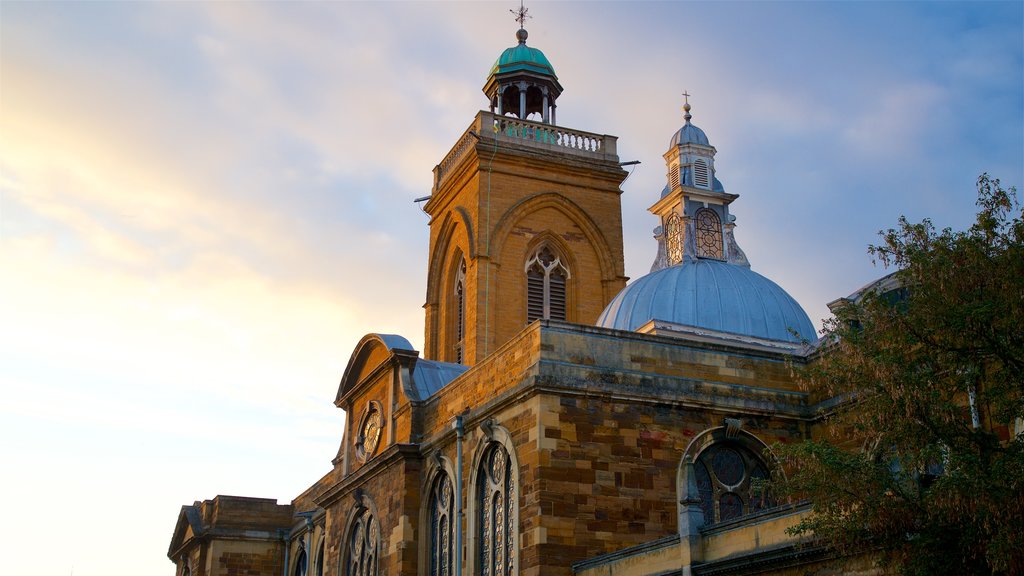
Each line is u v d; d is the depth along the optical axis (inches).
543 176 2416.3
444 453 1621.6
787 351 1750.7
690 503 1148.5
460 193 2465.6
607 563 1264.8
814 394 1518.2
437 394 1688.0
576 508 1347.2
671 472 1413.6
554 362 1393.9
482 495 1502.2
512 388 1425.9
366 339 1942.7
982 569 827.4
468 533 1504.7
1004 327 864.9
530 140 2423.7
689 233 2022.6
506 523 1423.5
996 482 798.5
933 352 896.3
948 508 814.5
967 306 851.4
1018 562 783.7
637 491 1385.3
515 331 2304.4
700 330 1747.0
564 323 1422.2
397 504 1692.9
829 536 896.3
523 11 2694.4
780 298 1867.6
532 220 2391.7
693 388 1460.4
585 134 2493.8
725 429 1457.9
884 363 887.7
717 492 1439.5
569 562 1323.8
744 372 1510.8
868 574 943.0
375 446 1876.2
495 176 2379.4
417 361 1859.0
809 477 916.6
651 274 1959.9
